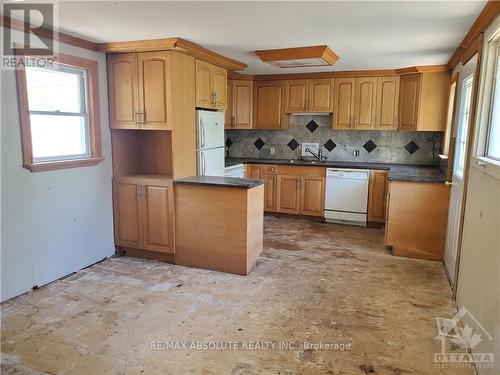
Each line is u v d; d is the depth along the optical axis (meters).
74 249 3.68
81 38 3.43
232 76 5.77
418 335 2.61
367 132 5.94
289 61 4.02
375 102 5.43
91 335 2.58
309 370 2.22
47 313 2.88
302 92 5.79
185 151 3.99
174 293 3.25
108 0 2.39
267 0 2.38
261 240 4.05
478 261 2.38
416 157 5.70
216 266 3.78
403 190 4.16
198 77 4.09
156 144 4.25
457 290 3.06
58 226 3.49
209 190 3.70
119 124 3.93
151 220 4.00
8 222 3.03
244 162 6.05
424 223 4.13
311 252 4.39
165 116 3.72
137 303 3.06
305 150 6.36
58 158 3.48
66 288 3.33
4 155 2.96
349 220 5.63
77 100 3.69
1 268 3.00
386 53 4.05
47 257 3.39
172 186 3.84
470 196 2.78
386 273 3.76
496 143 2.49
